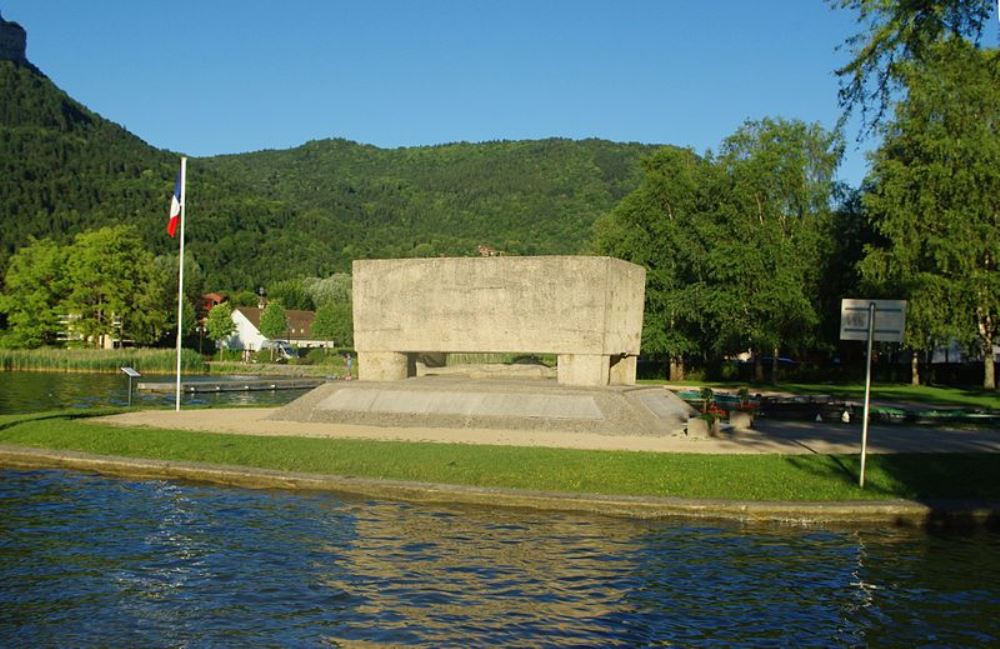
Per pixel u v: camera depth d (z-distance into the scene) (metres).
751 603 10.95
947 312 45.44
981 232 45.03
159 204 172.75
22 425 23.97
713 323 54.22
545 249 176.00
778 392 44.56
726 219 53.75
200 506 16.05
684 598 11.11
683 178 57.50
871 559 13.00
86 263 79.94
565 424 23.48
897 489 16.50
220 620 10.20
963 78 39.78
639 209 58.03
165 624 10.05
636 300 27.75
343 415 25.45
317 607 10.65
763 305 50.72
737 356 74.50
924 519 15.31
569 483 16.81
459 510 15.84
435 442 20.88
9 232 131.62
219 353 101.25
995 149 43.78
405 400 25.33
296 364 90.62
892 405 35.59
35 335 81.06
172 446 20.73
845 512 15.30
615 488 16.50
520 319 25.25
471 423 24.05
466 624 10.12
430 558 12.74
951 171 44.84
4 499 16.58
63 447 21.34
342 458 18.89
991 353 47.97
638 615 10.48
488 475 17.38
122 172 190.00
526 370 32.00
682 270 57.97
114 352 74.69
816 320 51.94
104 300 82.12
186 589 11.30
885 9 21.23
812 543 13.88
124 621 10.15
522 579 11.80
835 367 60.81
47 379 59.94
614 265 25.16
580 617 10.40
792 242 54.41
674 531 14.51
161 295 88.19
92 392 48.22
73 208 155.38
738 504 15.39
